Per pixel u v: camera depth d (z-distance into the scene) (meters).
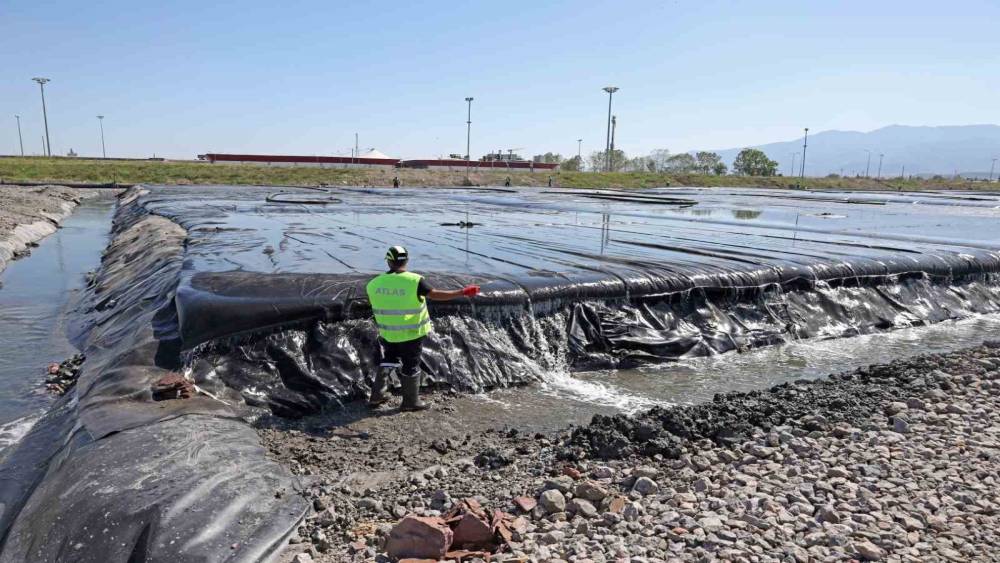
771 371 9.92
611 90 75.81
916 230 22.91
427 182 70.50
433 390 8.58
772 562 4.11
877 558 4.15
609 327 10.33
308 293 8.95
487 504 5.16
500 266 12.16
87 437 6.21
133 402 7.10
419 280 7.51
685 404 8.42
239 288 9.21
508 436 7.17
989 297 14.77
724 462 5.95
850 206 39.19
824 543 4.39
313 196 40.19
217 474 5.39
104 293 14.34
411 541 4.34
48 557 4.44
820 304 12.52
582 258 13.46
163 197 37.72
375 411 7.84
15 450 7.05
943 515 4.75
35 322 13.10
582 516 4.91
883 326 12.77
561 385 9.16
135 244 18.94
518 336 9.65
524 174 78.94
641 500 5.12
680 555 4.25
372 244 15.73
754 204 40.22
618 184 78.69
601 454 6.18
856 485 5.28
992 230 23.23
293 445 6.78
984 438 6.32
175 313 9.11
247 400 7.63
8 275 18.44
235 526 4.68
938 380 8.46
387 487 5.71
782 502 5.01
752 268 12.29
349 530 4.80
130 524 4.58
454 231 19.34
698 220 25.41
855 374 9.02
